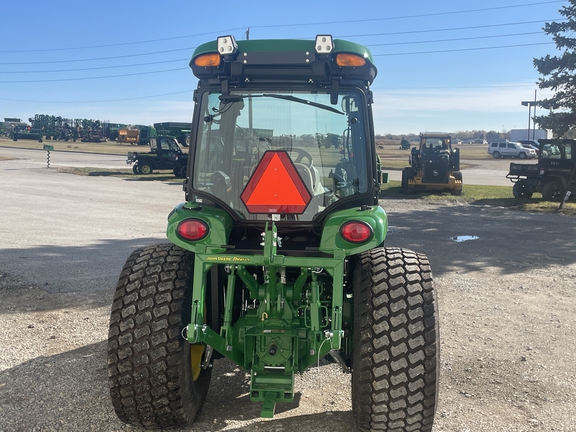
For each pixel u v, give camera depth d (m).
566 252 10.23
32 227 12.35
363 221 3.34
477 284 7.70
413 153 22.36
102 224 13.09
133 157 30.62
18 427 3.56
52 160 42.34
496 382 4.46
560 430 3.68
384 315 3.16
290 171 3.28
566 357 5.03
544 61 18.94
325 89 3.77
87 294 6.83
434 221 14.42
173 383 3.22
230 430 3.58
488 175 35.78
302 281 3.43
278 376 3.29
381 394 3.12
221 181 3.81
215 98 3.83
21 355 4.83
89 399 3.97
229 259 3.24
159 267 3.39
